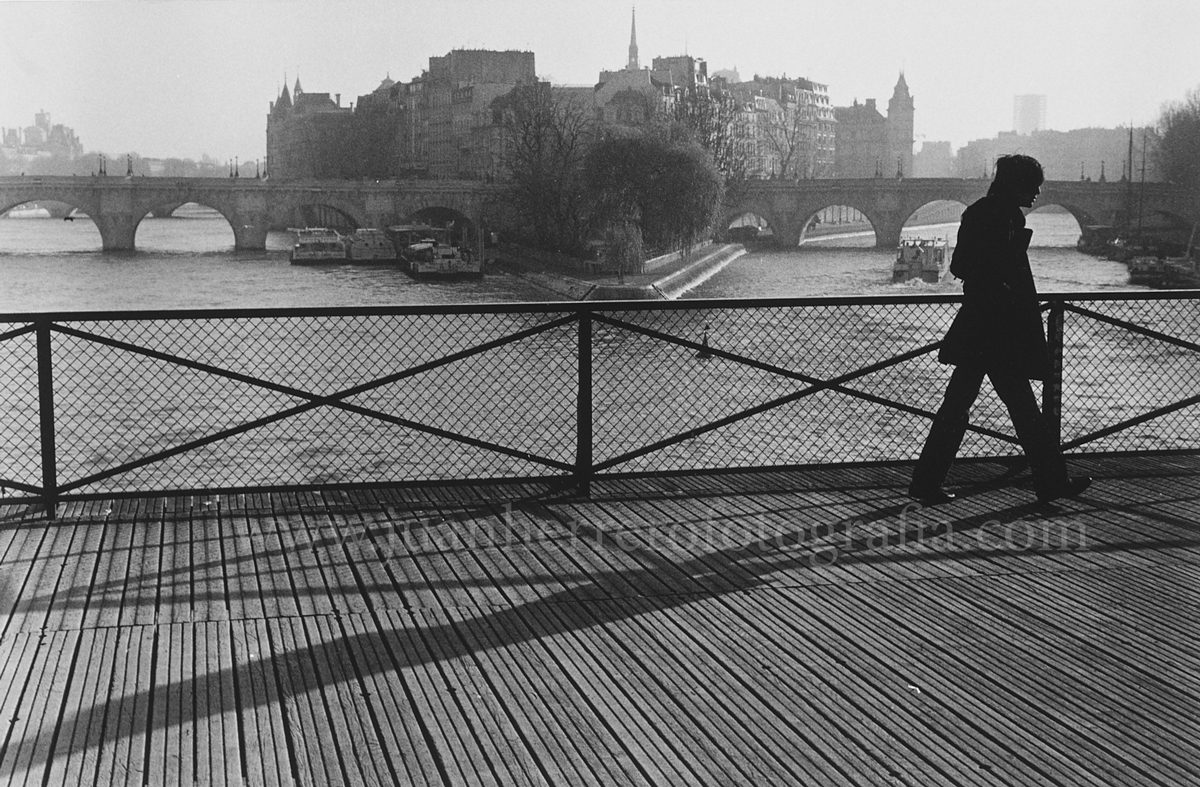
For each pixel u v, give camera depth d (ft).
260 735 18.65
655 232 331.77
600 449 66.39
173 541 28.32
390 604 24.32
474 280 349.82
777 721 19.24
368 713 19.44
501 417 60.90
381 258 406.00
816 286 334.24
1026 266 30.89
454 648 22.11
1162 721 19.34
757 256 435.53
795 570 26.55
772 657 21.76
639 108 537.65
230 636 22.62
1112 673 21.17
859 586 25.58
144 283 333.62
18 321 29.91
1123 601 24.76
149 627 23.04
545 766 17.75
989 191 31.04
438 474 53.72
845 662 21.57
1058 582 25.88
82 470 65.82
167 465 70.64
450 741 18.51
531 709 19.61
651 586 25.48
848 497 32.58
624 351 86.07
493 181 469.16
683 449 66.90
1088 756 18.19
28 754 18.01
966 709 19.71
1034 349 30.96
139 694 20.06
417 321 141.69
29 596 24.68
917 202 462.19
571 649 22.08
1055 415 36.52
